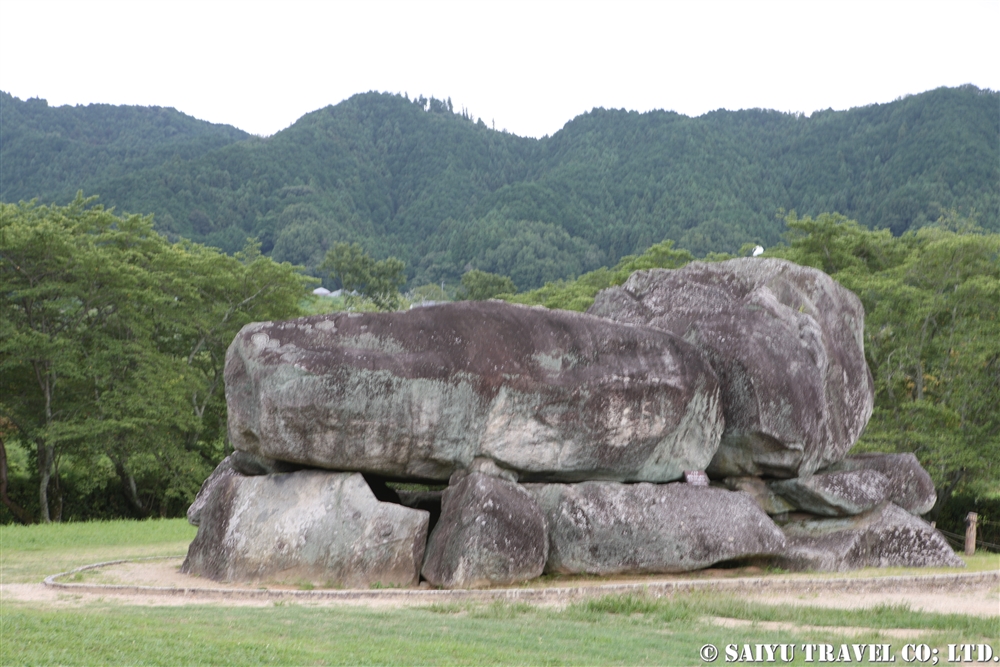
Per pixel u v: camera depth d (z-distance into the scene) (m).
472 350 14.27
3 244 28.39
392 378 13.94
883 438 26.38
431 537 14.11
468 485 13.80
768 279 17.77
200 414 33.53
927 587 13.87
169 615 10.04
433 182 197.00
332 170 191.38
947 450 24.73
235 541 13.78
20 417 30.23
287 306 35.59
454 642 8.83
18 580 14.11
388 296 78.06
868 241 36.50
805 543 15.87
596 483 14.71
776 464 16.14
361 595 12.38
